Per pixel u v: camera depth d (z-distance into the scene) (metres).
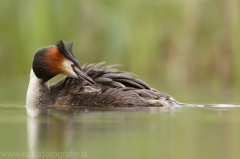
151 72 22.34
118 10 21.06
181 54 21.89
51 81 21.55
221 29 20.53
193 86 20.30
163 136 8.35
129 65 21.33
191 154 7.20
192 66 21.92
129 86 12.80
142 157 7.02
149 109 11.80
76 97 12.55
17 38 21.06
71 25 21.28
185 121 9.86
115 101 12.26
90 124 9.27
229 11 19.97
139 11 21.00
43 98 12.81
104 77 12.56
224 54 20.44
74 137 8.22
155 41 21.36
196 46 21.53
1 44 21.36
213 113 11.14
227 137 8.32
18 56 21.36
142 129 8.90
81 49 21.61
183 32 21.34
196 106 12.80
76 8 21.31
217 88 19.53
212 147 7.61
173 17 21.34
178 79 22.14
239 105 13.19
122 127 9.03
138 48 21.11
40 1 20.48
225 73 20.50
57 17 20.89
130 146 7.65
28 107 12.77
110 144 7.76
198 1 20.98
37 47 20.67
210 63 21.70
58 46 12.53
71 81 12.73
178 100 15.05
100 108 11.99
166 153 7.25
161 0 21.11
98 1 21.28
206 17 21.05
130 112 11.11
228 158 6.95
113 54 21.39
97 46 21.62
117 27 21.06
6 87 20.36
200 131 8.79
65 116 10.42
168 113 11.03
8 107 12.87
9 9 20.91
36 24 20.53
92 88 12.59
